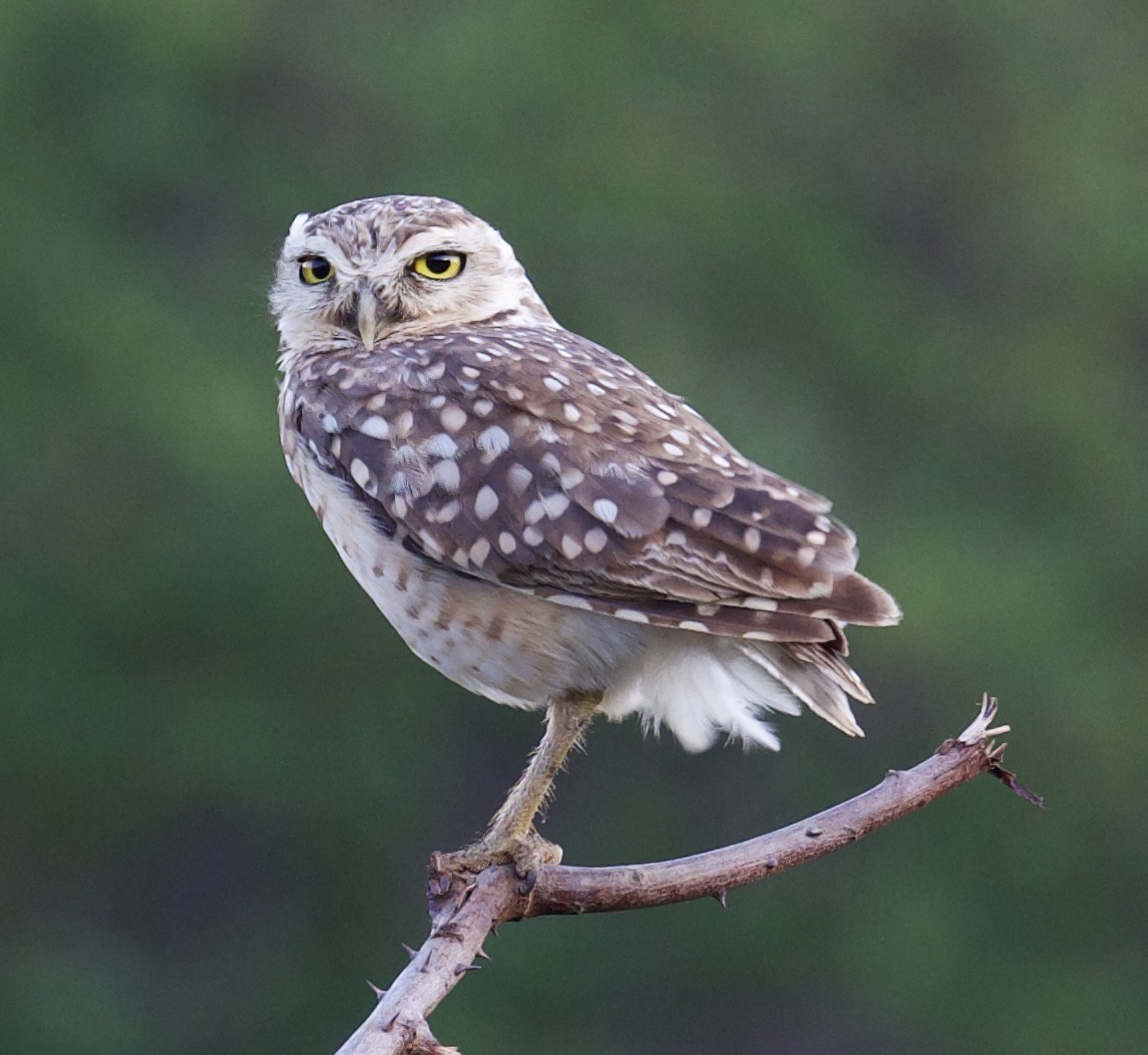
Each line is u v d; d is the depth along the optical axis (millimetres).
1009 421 19453
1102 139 21031
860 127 20672
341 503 6344
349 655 17188
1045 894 17516
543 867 5504
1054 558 18625
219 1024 17156
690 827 17562
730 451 6203
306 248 6934
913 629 17484
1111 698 17859
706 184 19344
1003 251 20672
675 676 6172
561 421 6145
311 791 17172
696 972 16703
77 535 17031
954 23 20828
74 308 17578
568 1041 16344
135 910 17547
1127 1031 17203
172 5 18797
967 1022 17016
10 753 16891
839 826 5500
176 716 16828
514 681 6262
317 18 19406
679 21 20000
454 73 19156
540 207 18734
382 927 17344
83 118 18797
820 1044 16766
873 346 19344
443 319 6891
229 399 17109
